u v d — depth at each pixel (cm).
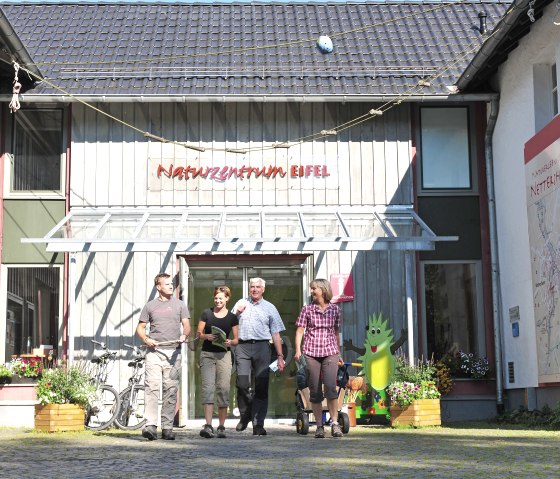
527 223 1473
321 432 1122
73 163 1638
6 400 1545
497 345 1606
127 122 1655
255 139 1659
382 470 734
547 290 1359
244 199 1645
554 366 1336
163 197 1639
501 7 1969
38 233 1625
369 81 1659
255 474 716
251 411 1231
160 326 1124
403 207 1653
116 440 1121
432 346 1633
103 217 1579
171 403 1124
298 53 1769
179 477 703
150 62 1722
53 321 1602
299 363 1217
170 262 1616
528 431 1215
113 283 1611
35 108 1652
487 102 1650
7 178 1634
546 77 1446
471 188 1669
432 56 1758
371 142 1667
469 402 1603
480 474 697
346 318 1619
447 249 1650
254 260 1627
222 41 1820
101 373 1447
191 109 1664
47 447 1015
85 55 1750
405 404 1356
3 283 1611
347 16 1947
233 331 1177
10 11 1967
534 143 1409
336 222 1578
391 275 1631
